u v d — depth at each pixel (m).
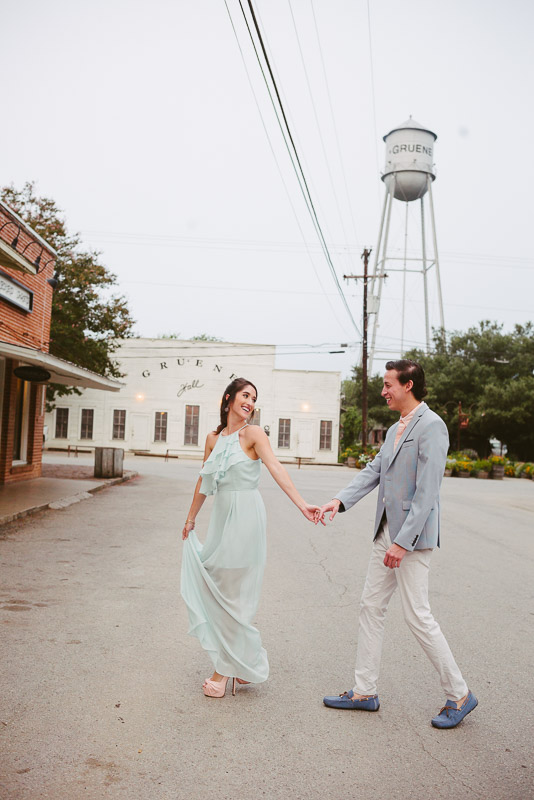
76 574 7.13
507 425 47.75
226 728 3.57
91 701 3.83
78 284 27.34
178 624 5.44
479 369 49.22
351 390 68.00
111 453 18.78
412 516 3.67
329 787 3.00
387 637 5.36
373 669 3.91
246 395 4.20
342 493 4.06
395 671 4.58
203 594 4.06
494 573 8.45
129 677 4.23
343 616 5.95
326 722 3.71
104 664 4.44
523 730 3.69
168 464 30.53
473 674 4.57
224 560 4.00
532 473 38.06
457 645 5.23
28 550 8.34
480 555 9.89
